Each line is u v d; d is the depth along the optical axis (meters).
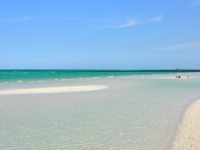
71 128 10.26
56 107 15.20
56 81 45.59
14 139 8.86
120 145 8.17
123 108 14.81
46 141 8.64
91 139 8.82
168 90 25.83
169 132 9.56
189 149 7.57
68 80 49.75
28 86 32.12
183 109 14.26
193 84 35.16
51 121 11.47
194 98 18.98
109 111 13.86
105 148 7.92
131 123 11.05
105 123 11.08
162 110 14.07
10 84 36.34
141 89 27.27
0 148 7.97
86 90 26.34
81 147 8.03
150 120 11.60
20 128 10.27
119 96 20.70
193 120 11.32
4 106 15.56
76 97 20.11
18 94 22.34
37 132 9.70
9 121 11.45
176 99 18.56
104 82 41.59
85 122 11.27
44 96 20.84
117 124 10.88
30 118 12.05
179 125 10.53
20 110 14.16
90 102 17.30
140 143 8.34
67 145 8.23
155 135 9.20
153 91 24.84
